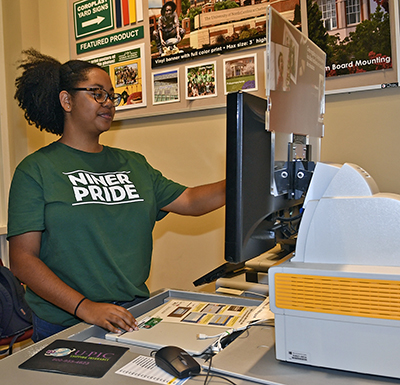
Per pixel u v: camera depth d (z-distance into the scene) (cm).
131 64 191
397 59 133
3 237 219
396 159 139
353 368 58
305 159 85
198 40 172
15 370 66
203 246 182
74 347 73
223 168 175
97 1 198
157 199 128
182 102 179
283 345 62
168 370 62
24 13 214
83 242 105
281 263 65
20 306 171
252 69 161
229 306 93
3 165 218
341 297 58
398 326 55
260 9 157
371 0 136
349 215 62
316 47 90
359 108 144
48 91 120
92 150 121
